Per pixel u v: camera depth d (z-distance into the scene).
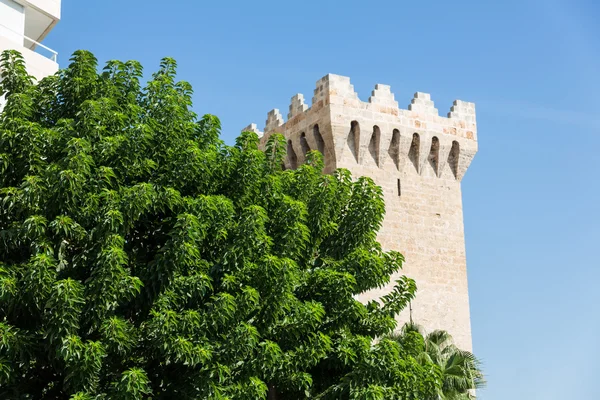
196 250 22.17
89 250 22.08
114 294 21.22
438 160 51.69
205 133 26.14
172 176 23.77
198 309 22.45
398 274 48.59
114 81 25.50
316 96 50.41
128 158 23.08
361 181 28.67
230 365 22.64
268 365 22.95
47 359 21.95
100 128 23.16
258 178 25.59
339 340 25.86
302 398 25.89
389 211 49.38
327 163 49.44
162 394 22.64
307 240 25.23
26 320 21.78
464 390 37.38
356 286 26.55
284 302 23.61
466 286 50.53
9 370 20.27
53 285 20.56
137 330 22.31
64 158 21.78
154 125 24.33
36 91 25.16
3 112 23.69
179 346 21.27
